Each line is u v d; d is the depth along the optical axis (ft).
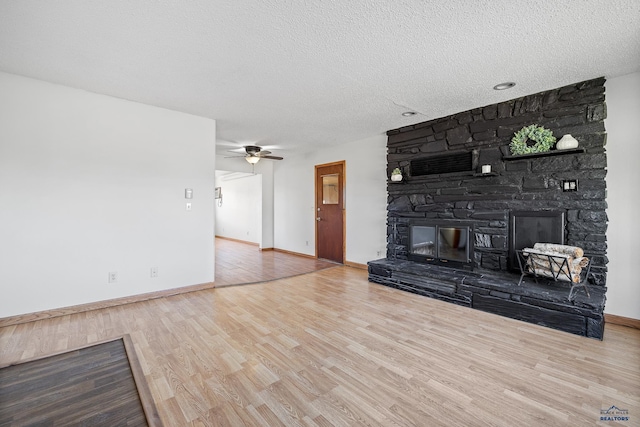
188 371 6.44
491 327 8.71
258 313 9.91
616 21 6.16
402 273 12.55
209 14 5.97
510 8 5.78
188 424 4.90
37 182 9.28
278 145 18.60
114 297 10.67
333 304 10.82
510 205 10.71
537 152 9.75
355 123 13.73
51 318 9.43
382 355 7.13
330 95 10.32
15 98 8.91
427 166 13.15
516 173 10.57
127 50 7.41
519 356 7.06
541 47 7.22
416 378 6.19
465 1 5.58
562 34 6.65
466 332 8.39
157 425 4.87
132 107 11.00
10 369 6.63
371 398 5.56
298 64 8.11
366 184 16.83
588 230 9.14
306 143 18.04
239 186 30.45
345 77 8.90
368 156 16.66
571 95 9.39
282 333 8.35
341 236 18.67
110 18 6.11
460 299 10.60
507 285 9.62
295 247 22.29
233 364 6.72
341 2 5.60
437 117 12.74
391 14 5.98
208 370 6.48
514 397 5.57
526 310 9.05
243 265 18.15
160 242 11.69
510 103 10.68
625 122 8.71
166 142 11.79
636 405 5.33
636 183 8.59
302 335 8.21
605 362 6.77
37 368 6.68
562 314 8.40
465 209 11.91
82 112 9.98
